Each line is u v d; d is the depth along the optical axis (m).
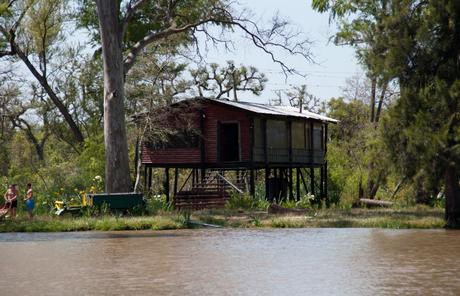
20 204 43.31
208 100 47.50
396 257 21.00
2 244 26.45
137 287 15.81
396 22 33.69
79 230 33.00
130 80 51.41
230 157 52.66
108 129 43.00
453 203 33.94
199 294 14.87
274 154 49.06
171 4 48.53
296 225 34.16
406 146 32.84
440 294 14.58
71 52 65.00
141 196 39.56
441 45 32.78
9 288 15.92
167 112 48.41
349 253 22.09
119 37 43.53
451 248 23.53
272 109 50.72
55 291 15.46
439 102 32.03
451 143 31.92
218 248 23.91
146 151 49.62
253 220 35.12
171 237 28.50
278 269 18.45
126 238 28.28
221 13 47.56
